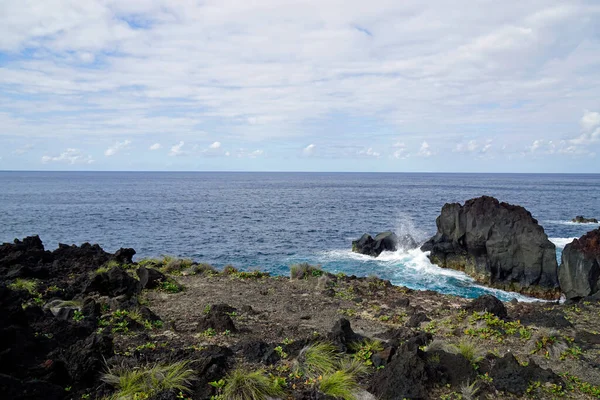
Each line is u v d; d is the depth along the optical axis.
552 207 75.25
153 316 11.00
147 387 6.71
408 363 7.52
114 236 41.09
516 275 24.50
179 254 32.62
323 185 170.50
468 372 7.75
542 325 11.46
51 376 6.59
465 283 25.33
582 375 8.30
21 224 47.84
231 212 64.25
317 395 6.91
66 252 18.52
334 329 9.21
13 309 8.01
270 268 28.12
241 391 6.71
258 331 10.41
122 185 154.62
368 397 7.03
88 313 10.55
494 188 143.50
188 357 7.73
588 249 20.03
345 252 33.81
